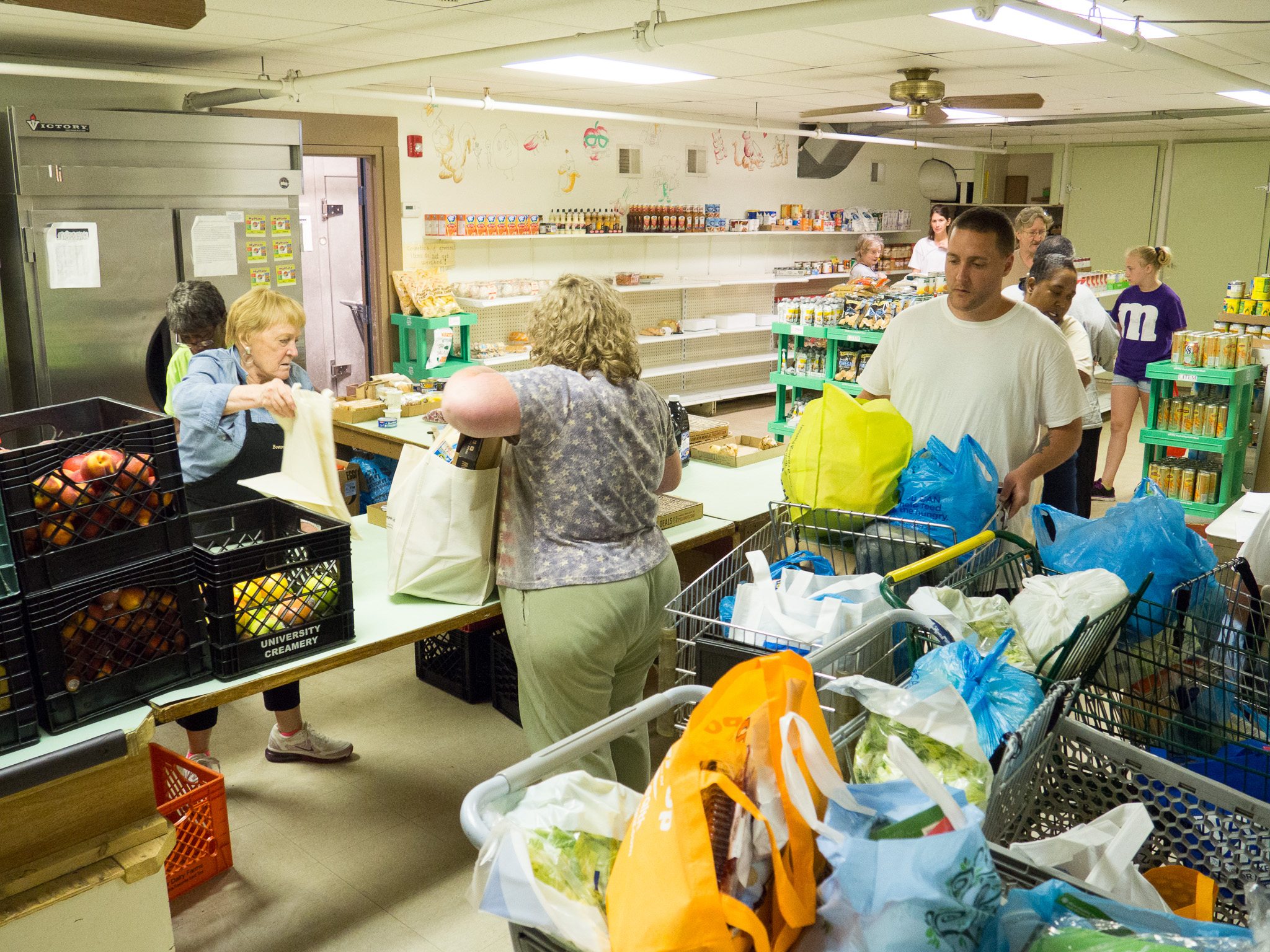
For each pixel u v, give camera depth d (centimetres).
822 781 111
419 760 349
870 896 105
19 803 182
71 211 522
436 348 755
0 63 451
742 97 819
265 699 337
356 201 752
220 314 344
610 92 782
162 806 269
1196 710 191
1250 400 654
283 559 222
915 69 631
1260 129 1137
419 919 268
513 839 112
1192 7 459
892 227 1227
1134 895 132
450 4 434
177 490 206
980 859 105
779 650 204
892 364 320
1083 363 455
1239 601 222
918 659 176
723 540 358
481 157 810
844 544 263
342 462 464
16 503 181
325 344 759
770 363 1103
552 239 884
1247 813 149
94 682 196
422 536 256
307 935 260
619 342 234
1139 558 202
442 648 399
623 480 232
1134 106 882
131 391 564
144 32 495
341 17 461
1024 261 549
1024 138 1235
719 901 103
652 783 112
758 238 1088
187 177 562
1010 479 283
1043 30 508
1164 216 1232
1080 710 194
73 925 188
